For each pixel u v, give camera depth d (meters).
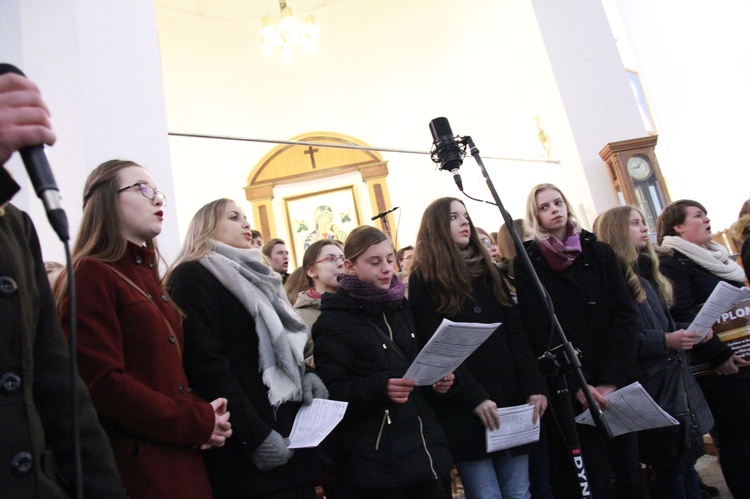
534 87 7.72
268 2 10.23
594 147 7.02
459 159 2.32
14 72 0.88
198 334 1.76
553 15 7.45
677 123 8.76
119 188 1.70
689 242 3.08
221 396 1.68
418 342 2.28
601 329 2.46
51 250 3.81
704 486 3.34
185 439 1.47
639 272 2.84
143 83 4.47
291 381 1.84
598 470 2.32
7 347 0.90
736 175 8.00
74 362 0.91
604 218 3.00
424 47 9.88
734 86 8.17
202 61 9.72
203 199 9.07
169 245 4.16
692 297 3.02
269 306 1.91
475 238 2.52
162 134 4.41
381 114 10.02
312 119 10.12
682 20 8.91
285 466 1.75
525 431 2.19
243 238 2.13
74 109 4.21
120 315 1.52
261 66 10.16
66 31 4.36
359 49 10.26
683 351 2.65
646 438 2.55
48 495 0.88
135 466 1.41
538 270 2.56
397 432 1.98
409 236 9.38
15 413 0.88
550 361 2.00
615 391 2.26
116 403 1.38
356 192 9.65
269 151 9.72
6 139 0.84
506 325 2.42
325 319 2.19
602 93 7.19
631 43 9.33
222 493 1.69
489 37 8.62
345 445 2.01
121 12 4.56
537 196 2.64
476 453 2.19
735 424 2.67
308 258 3.04
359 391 1.96
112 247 1.63
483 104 9.02
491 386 2.30
